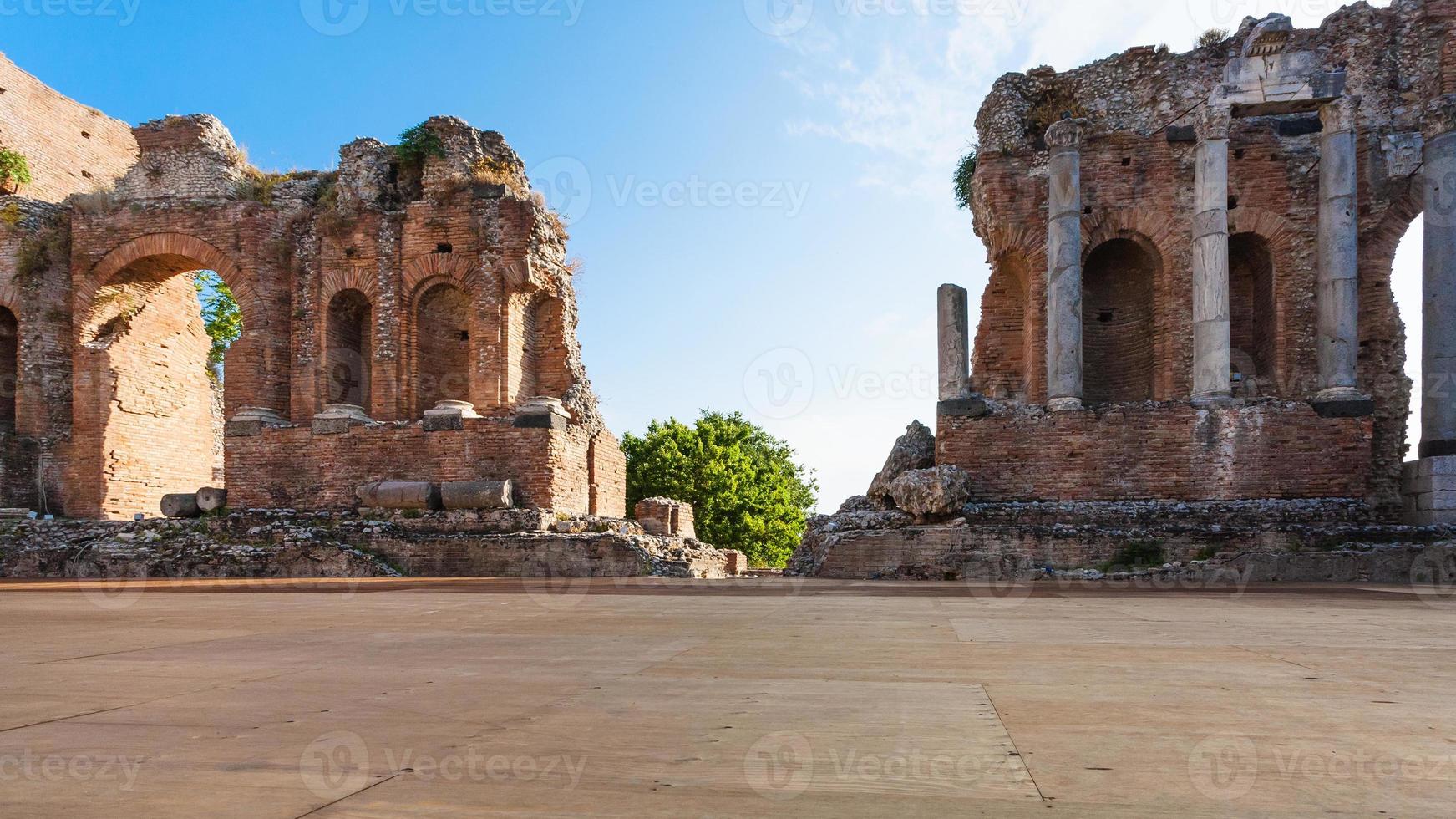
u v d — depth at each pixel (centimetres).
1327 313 2066
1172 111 2272
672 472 4850
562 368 2605
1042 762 316
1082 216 2269
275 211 2562
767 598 1208
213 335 3856
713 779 296
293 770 309
